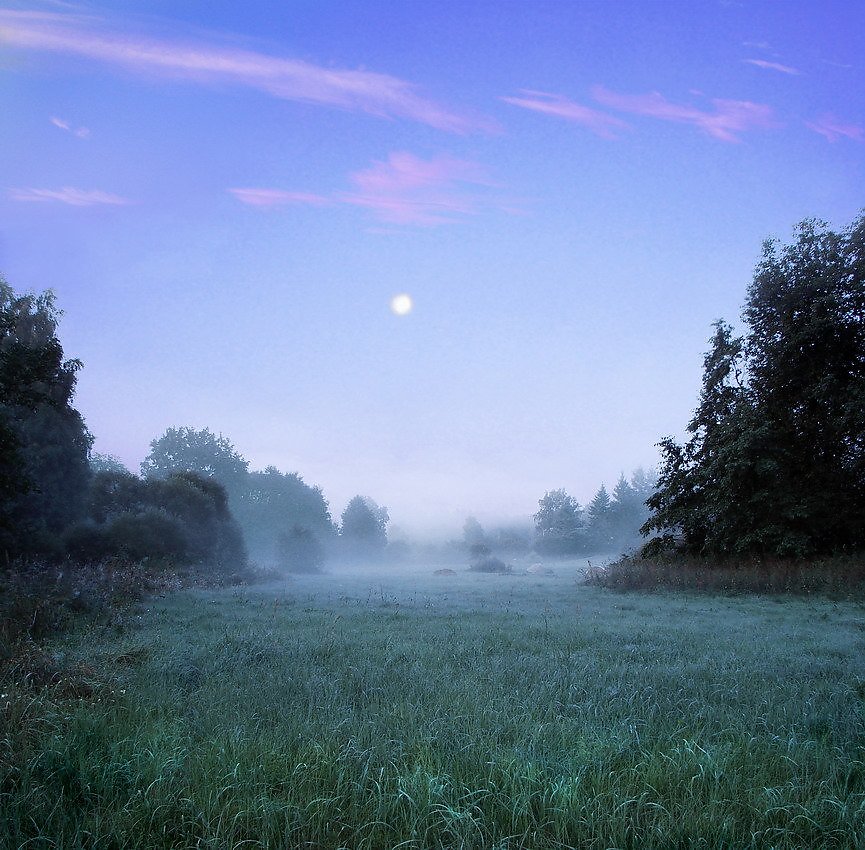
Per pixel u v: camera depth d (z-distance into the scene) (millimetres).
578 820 3877
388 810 4055
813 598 19750
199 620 13641
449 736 5273
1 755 4797
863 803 4102
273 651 9117
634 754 4922
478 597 20969
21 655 7809
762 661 8906
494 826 3896
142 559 29797
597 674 7750
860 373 25031
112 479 40719
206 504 41469
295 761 4680
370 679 7426
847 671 8227
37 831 3855
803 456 26422
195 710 6082
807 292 26312
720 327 29062
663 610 16453
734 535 26047
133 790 4270
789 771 4730
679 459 30094
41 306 35438
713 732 5543
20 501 29812
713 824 3895
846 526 24875
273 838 3775
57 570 22094
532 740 5121
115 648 9500
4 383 20906
